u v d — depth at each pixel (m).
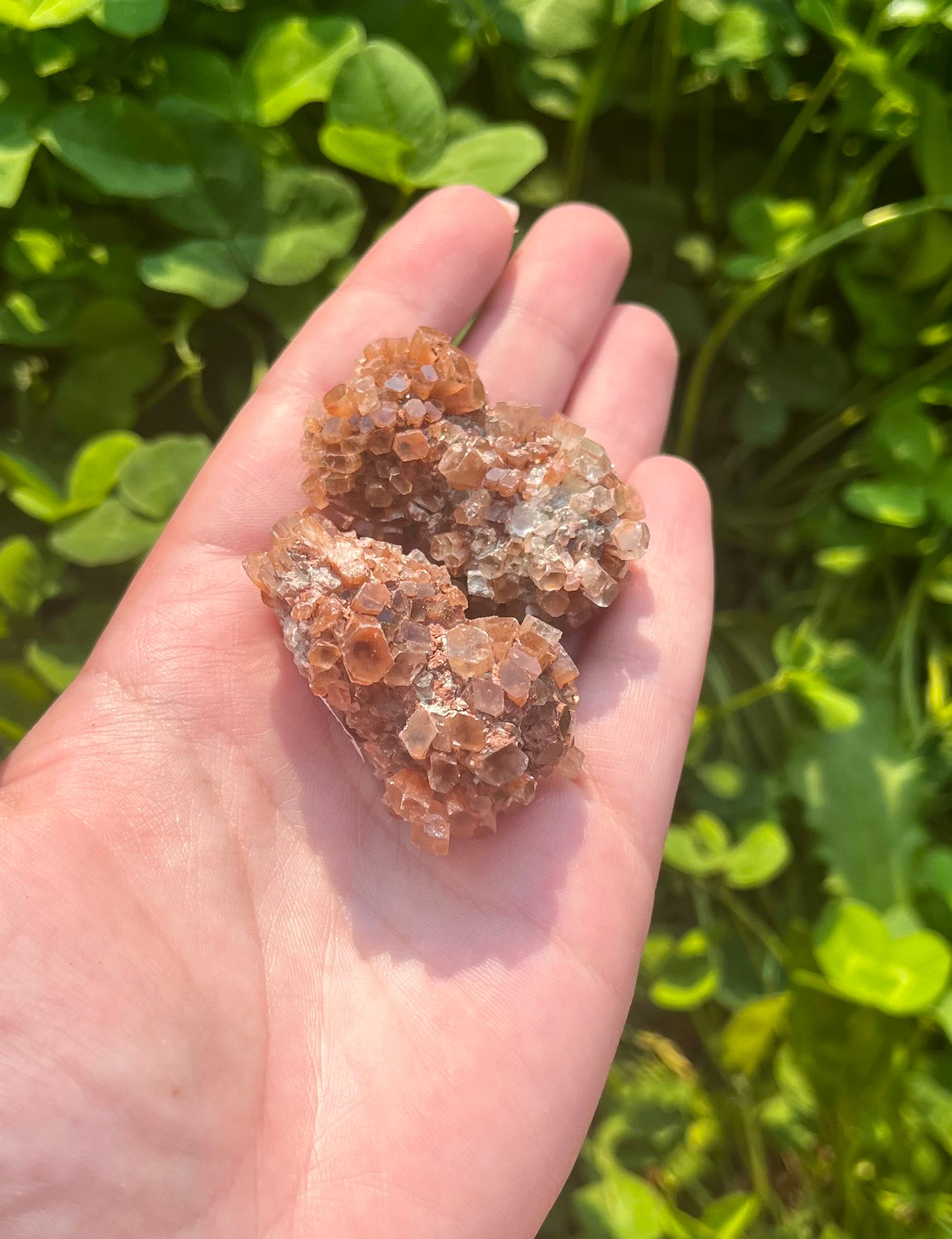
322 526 0.12
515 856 0.11
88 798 0.10
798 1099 0.16
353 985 0.11
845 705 0.16
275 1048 0.10
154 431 0.17
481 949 0.11
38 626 0.16
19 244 0.15
